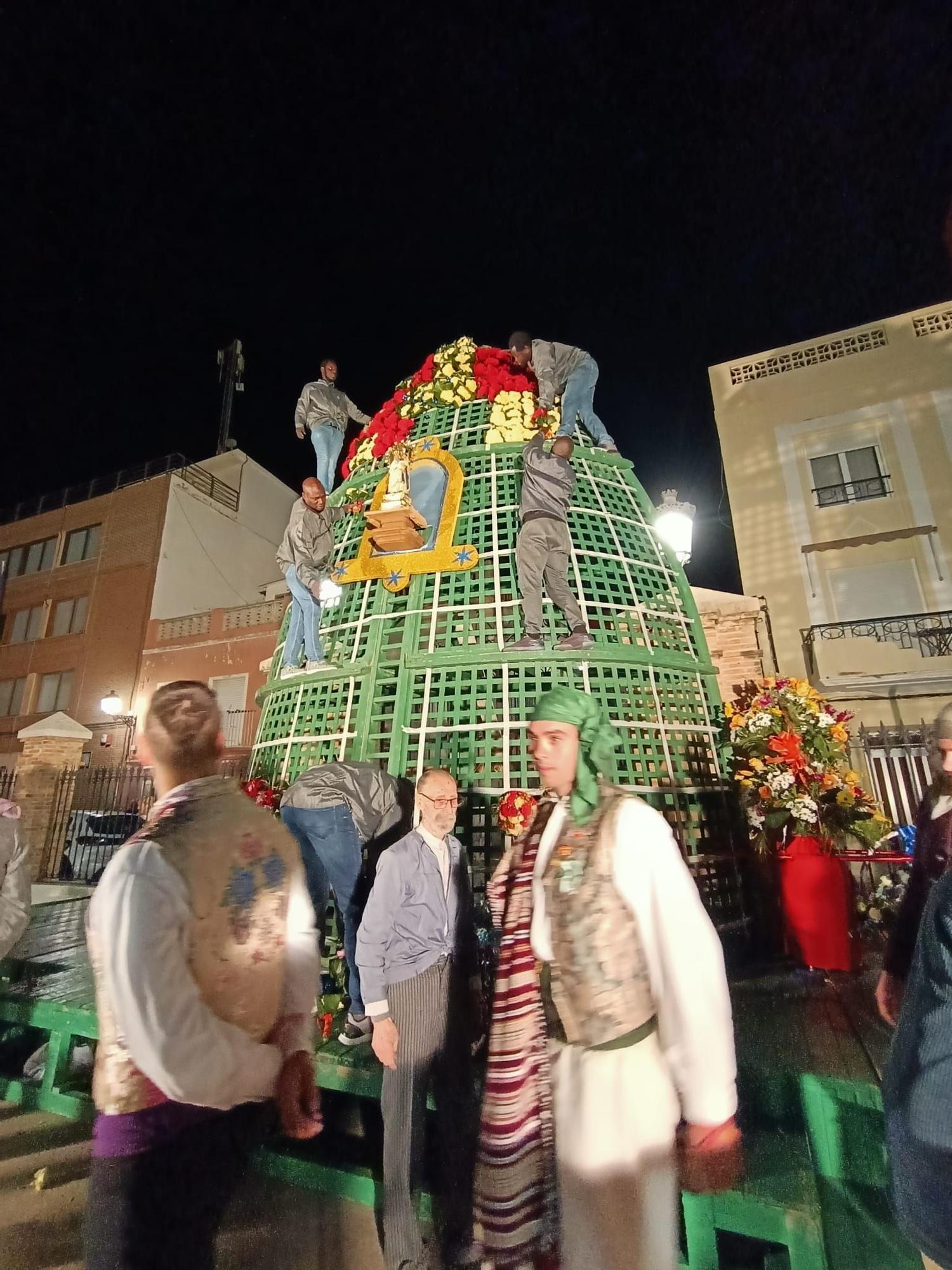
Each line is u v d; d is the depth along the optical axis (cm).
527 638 491
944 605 1213
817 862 450
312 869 394
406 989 279
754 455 1416
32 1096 401
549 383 620
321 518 589
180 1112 166
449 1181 278
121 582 2061
